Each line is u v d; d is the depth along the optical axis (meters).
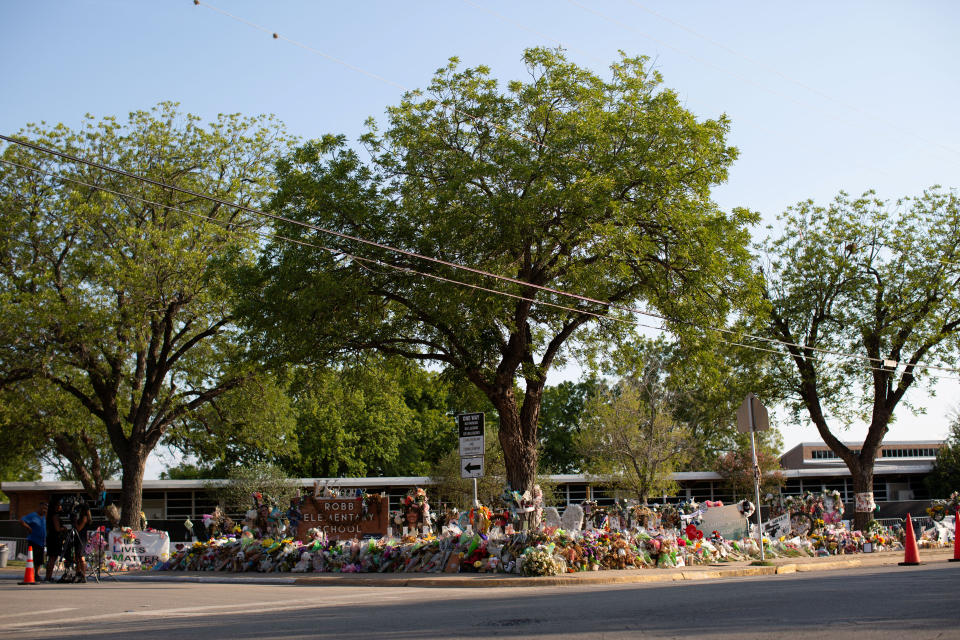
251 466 50.66
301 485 50.09
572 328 24.17
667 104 22.14
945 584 12.02
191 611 11.48
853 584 12.55
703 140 21.72
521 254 21.83
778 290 32.31
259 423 35.19
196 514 50.62
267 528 21.95
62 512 18.44
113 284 29.59
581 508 23.19
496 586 16.02
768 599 10.52
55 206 30.66
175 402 32.69
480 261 21.16
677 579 17.08
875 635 7.40
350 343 22.52
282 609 11.57
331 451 61.62
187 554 22.52
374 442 64.12
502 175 21.55
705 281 22.14
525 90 22.34
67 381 31.42
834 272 31.19
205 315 31.94
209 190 32.69
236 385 33.50
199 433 35.09
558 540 17.92
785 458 73.44
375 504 21.19
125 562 23.81
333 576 18.34
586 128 21.12
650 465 49.94
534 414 23.69
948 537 28.67
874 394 32.22
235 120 33.66
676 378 24.50
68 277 31.52
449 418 72.81
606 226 20.11
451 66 23.16
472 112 22.75
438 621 9.37
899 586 11.89
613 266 22.56
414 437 71.69
